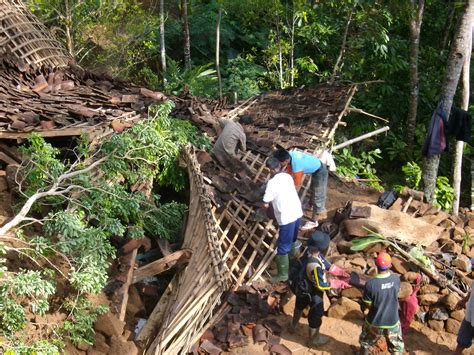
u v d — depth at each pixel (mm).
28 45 9289
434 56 13766
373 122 13625
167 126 7184
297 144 8172
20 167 5926
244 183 7102
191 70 12922
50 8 12047
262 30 15625
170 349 5027
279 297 5938
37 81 8844
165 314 5590
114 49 12930
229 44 15523
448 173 12805
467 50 8438
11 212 6109
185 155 7465
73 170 6297
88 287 4969
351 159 11258
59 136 7125
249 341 5406
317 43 13781
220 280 5266
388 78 13602
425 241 6625
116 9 13008
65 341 5109
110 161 6230
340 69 13531
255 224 6664
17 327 4590
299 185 6691
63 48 10328
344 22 13523
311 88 10695
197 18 15109
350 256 6453
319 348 5434
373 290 4820
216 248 5645
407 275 5918
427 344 5527
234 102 11789
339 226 6961
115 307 5477
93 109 7965
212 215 6238
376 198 8266
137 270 5965
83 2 12227
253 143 8164
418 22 11320
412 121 12266
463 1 8477
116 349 5230
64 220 5234
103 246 5367
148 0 15719
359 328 5723
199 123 8406
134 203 5973
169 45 14977
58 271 5438
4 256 5336
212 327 5531
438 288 5891
